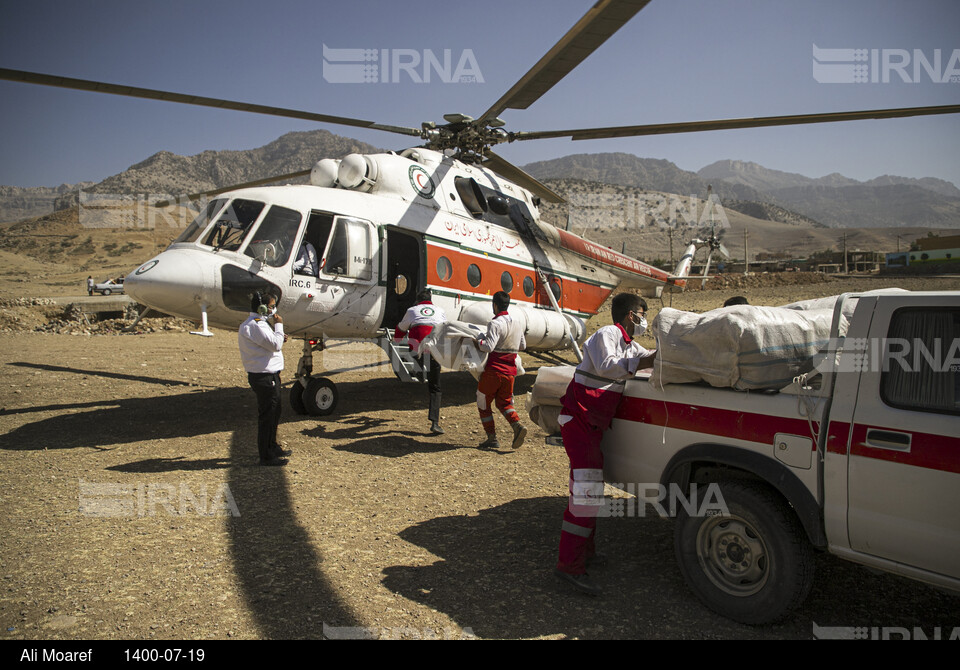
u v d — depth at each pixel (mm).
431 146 9805
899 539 2756
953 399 2713
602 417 3688
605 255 12836
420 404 9328
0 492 5062
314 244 7660
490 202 10055
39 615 3189
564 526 3602
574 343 10141
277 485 5359
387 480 5578
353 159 8352
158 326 20297
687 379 3531
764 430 3197
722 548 3344
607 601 3484
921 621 3277
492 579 3723
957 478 2594
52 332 18578
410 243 9336
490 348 6273
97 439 6844
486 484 5523
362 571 3787
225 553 3994
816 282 49219
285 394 9867
